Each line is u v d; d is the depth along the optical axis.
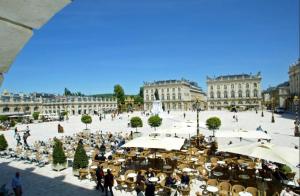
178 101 117.56
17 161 16.69
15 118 63.22
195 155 16.11
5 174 13.85
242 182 11.20
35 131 37.50
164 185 11.03
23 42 1.74
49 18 1.69
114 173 12.65
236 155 16.12
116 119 58.81
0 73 1.86
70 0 1.62
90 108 108.19
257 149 10.77
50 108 91.31
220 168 13.05
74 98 101.19
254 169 12.80
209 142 21.22
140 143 13.12
